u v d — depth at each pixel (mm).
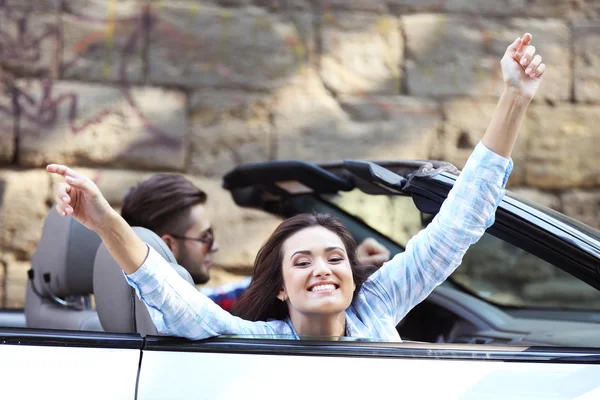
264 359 3473
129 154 9523
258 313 4059
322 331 3865
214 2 9812
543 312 5855
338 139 9953
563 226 3848
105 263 4105
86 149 9414
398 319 4203
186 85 9695
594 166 10500
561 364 3523
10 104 9258
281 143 9852
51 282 4961
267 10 9914
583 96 10508
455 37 10234
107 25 9516
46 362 3426
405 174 4461
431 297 5805
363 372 3443
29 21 9344
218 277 9617
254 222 9727
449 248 4039
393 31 10133
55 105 9352
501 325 5484
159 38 9633
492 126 3936
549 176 10414
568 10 10539
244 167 5477
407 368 3469
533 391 3432
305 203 5719
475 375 3465
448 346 3578
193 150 9703
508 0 10391
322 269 3828
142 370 3426
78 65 9445
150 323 3861
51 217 5078
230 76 9789
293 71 9906
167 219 5523
